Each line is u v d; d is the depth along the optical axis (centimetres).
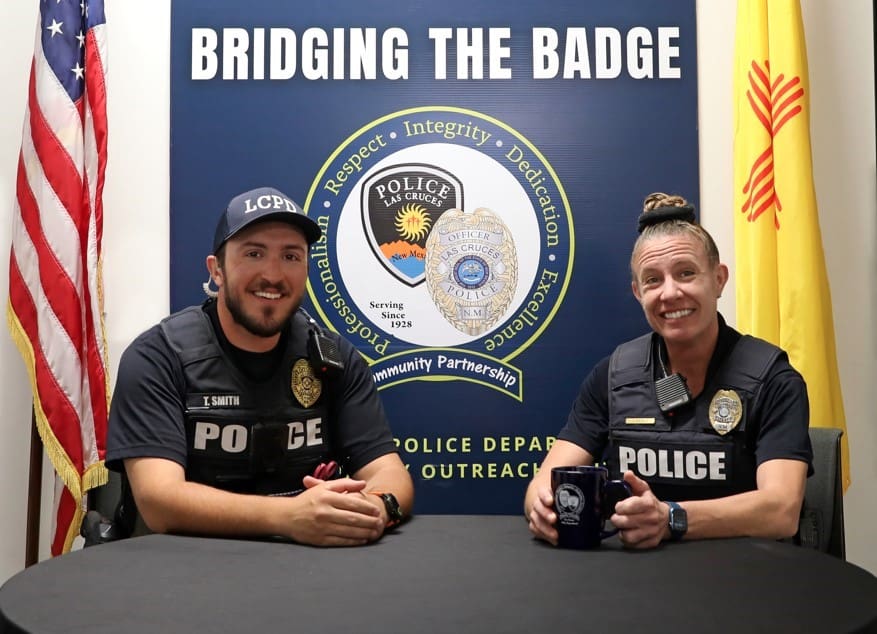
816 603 105
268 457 181
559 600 107
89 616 101
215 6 281
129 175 278
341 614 101
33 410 255
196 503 154
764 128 258
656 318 183
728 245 282
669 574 121
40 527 271
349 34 282
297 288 185
